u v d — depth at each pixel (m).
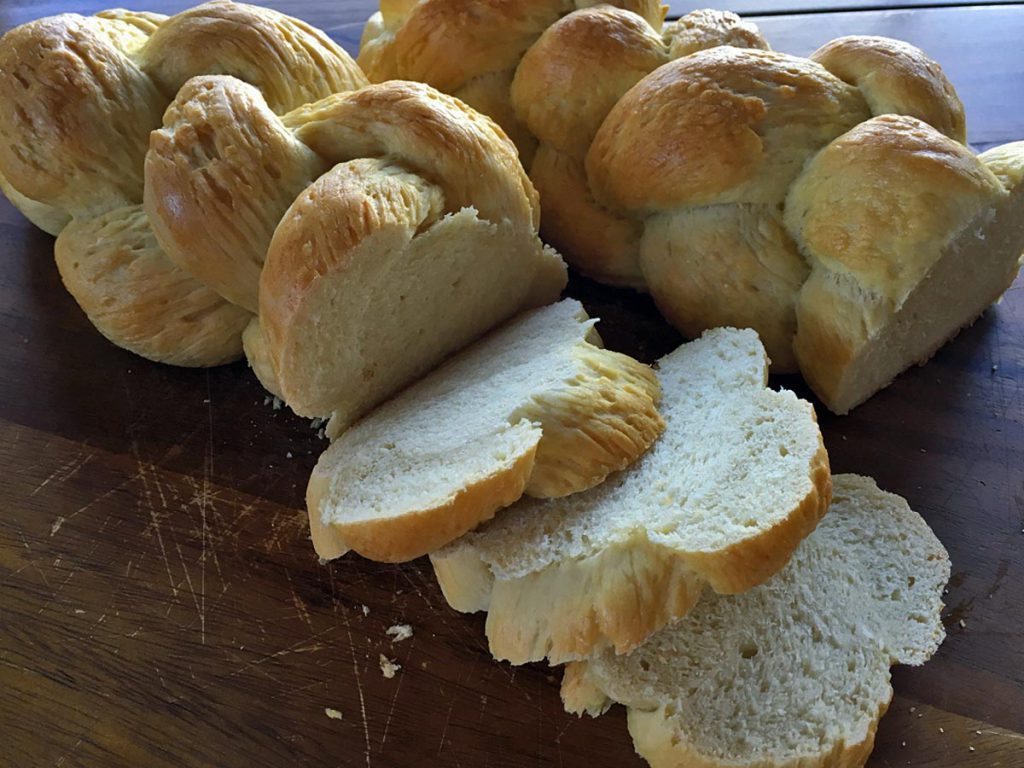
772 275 0.28
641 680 0.23
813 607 0.24
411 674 0.24
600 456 0.24
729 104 0.27
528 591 0.23
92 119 0.28
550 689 0.24
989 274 0.30
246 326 0.30
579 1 0.33
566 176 0.32
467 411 0.26
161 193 0.26
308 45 0.30
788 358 0.30
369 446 0.26
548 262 0.30
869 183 0.26
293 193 0.26
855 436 0.29
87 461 0.29
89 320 0.33
